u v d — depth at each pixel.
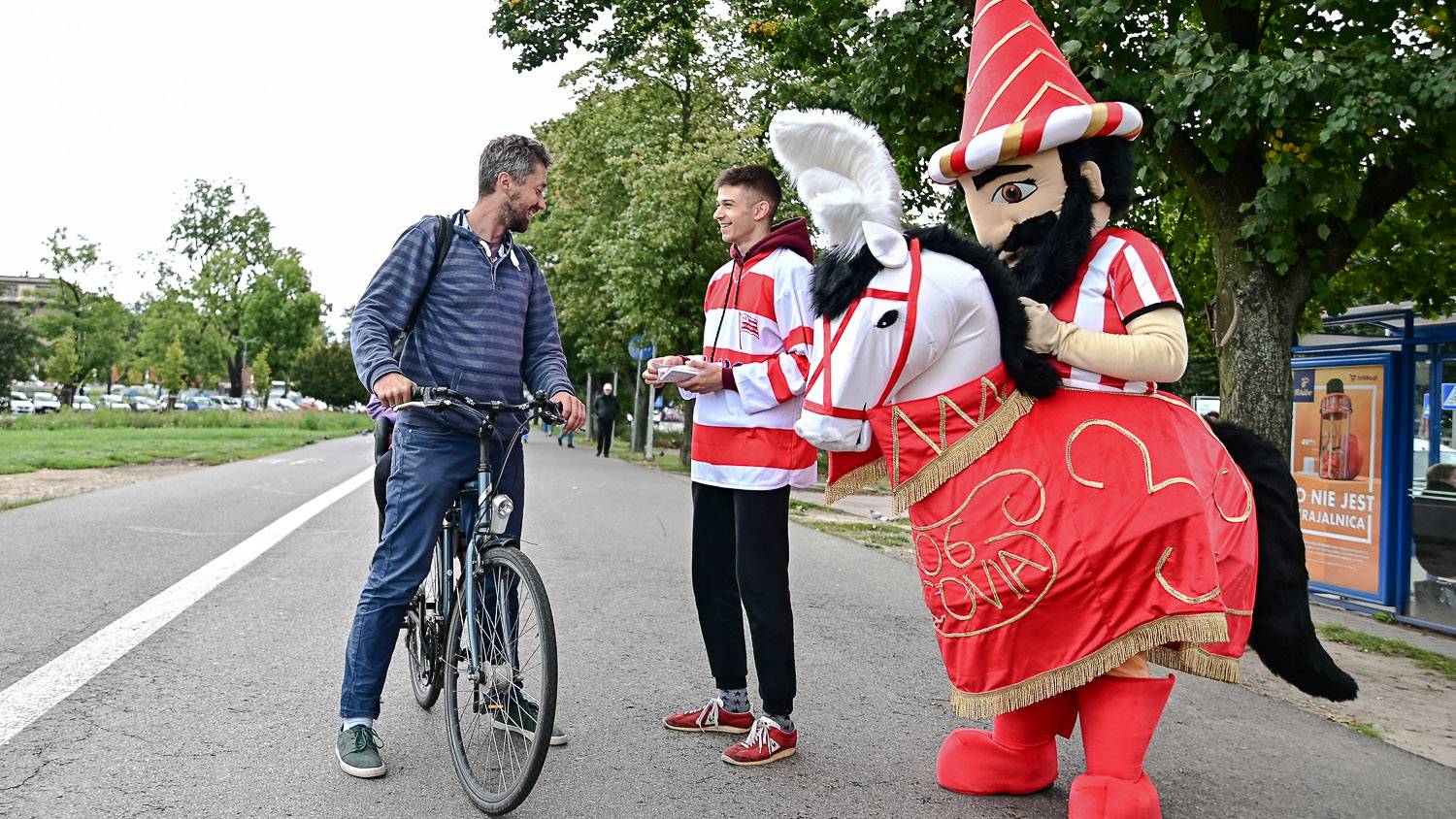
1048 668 2.71
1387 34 6.14
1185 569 2.59
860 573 7.82
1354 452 7.46
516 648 2.97
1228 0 6.67
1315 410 7.77
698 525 3.74
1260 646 2.88
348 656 3.30
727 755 3.47
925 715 4.12
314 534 8.38
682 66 20.55
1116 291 2.83
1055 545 2.68
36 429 31.31
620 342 25.67
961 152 2.94
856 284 2.86
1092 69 6.50
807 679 4.61
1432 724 4.36
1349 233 6.53
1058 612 2.70
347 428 41.31
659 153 20.66
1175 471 2.68
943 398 2.84
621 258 20.14
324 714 3.76
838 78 9.65
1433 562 6.80
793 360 3.42
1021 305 2.79
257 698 3.92
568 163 24.38
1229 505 2.77
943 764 3.33
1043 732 3.18
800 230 3.63
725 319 3.67
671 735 3.74
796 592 6.83
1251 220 6.01
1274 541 2.88
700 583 3.76
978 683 2.80
